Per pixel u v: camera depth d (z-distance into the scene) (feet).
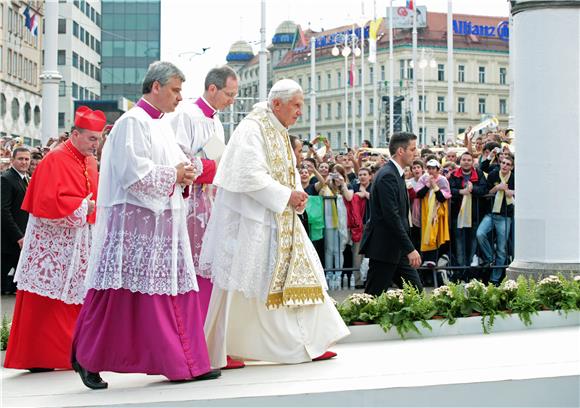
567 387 19.93
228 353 21.94
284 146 22.65
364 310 26.00
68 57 196.75
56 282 22.65
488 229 41.32
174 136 21.68
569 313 27.63
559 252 29.89
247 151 21.83
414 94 151.53
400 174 29.30
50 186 22.33
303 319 22.35
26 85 167.63
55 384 21.07
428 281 42.34
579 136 29.94
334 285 42.22
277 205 21.66
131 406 18.02
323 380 19.92
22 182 41.24
